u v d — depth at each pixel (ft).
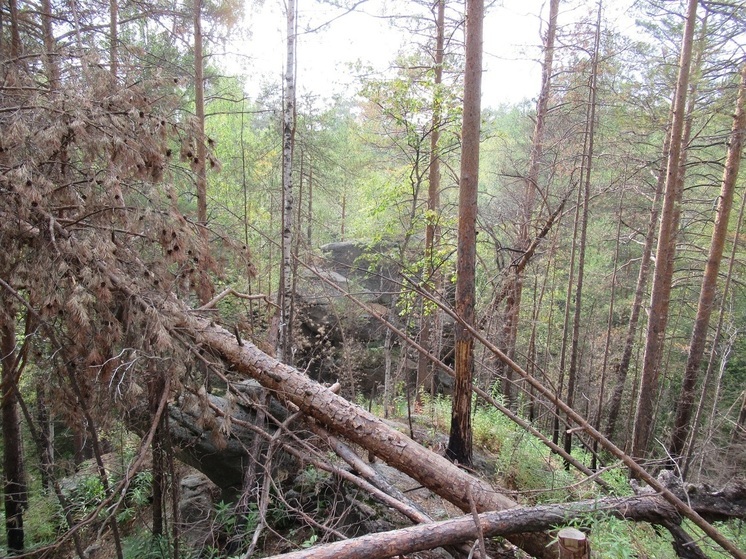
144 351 11.55
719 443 37.29
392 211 36.96
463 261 19.54
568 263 48.55
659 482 12.31
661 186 35.88
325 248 44.75
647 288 50.26
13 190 10.96
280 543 15.81
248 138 42.14
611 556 10.65
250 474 16.38
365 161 47.50
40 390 13.33
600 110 36.24
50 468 15.42
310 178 45.39
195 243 13.91
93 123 11.64
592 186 39.60
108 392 11.70
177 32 31.53
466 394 19.69
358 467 15.16
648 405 31.99
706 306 32.99
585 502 12.02
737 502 11.63
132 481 18.85
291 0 22.16
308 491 17.30
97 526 19.17
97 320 11.78
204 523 17.79
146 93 13.87
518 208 39.40
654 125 32.55
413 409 31.37
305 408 15.56
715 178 34.12
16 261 11.50
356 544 10.39
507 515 11.68
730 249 41.29
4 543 19.48
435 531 11.07
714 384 47.75
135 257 12.89
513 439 22.66
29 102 11.84
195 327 14.07
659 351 40.06
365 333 39.17
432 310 29.19
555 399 13.76
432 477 13.97
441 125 27.66
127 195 13.26
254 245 36.70
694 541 11.23
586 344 51.80
